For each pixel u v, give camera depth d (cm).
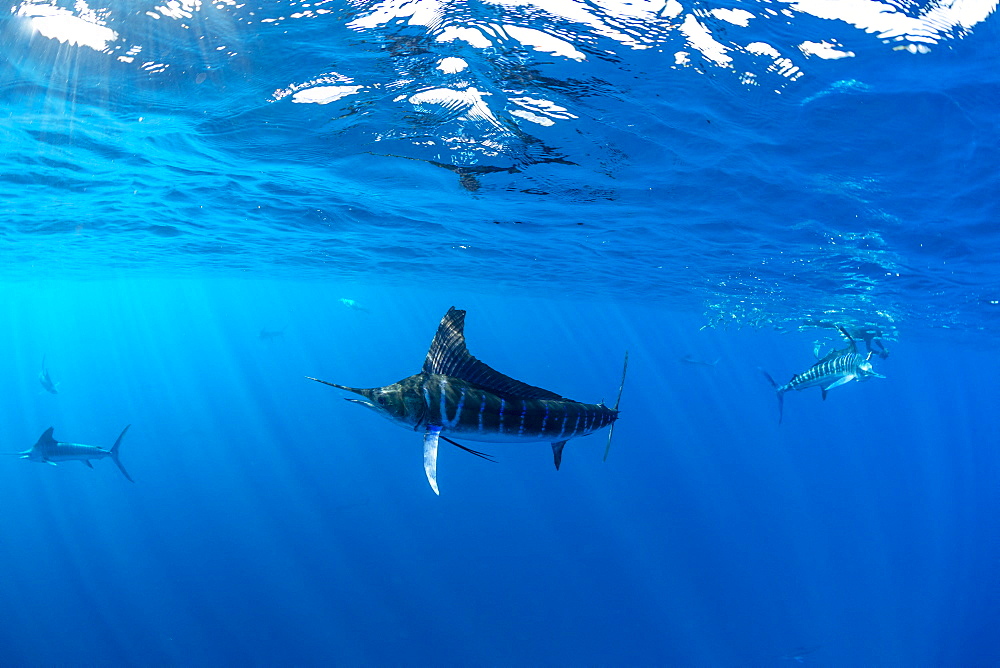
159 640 2770
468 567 3725
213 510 4178
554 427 266
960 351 4419
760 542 4603
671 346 11075
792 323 3272
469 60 613
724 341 7675
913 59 593
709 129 771
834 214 1099
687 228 1317
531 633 3136
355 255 2305
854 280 1739
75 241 2052
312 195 1262
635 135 799
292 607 3091
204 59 619
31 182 1167
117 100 723
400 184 1121
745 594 3762
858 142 785
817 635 3362
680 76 633
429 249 2009
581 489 5422
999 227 1090
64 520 3959
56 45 586
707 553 4322
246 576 3347
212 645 2758
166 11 531
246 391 10594
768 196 1034
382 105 738
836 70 619
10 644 2667
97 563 3416
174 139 884
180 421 7200
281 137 865
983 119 699
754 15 538
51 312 9531
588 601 3506
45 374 1545
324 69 641
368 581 3425
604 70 623
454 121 778
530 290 3534
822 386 849
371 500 4566
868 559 4472
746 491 6066
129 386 11225
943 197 957
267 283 4941
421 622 3103
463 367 257
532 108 726
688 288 2422
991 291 1775
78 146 924
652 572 3934
